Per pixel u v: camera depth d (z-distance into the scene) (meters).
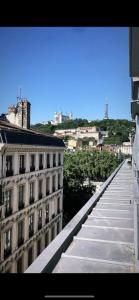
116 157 82.38
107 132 172.75
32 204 24.61
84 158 72.56
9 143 19.47
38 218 26.56
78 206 43.72
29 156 24.02
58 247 5.57
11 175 20.47
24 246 22.83
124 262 5.46
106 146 128.62
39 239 26.86
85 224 8.14
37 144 25.27
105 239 6.81
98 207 10.23
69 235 6.57
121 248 6.27
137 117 7.47
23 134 23.02
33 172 24.83
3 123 23.94
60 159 34.28
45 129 169.50
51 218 30.34
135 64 4.93
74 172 46.00
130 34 4.54
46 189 28.98
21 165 22.66
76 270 5.13
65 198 43.28
